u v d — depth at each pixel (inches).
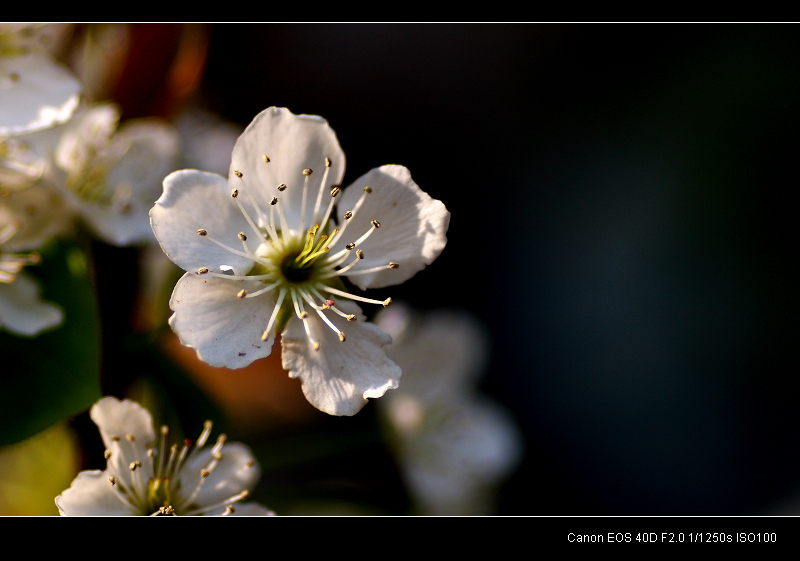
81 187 12.6
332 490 13.4
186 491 12.0
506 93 20.8
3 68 12.4
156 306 13.0
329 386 11.8
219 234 11.8
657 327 19.4
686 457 18.5
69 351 12.2
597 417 19.1
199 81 13.0
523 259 20.3
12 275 12.2
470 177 20.5
